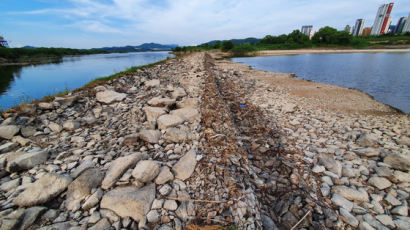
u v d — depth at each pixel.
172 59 23.62
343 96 12.28
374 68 24.31
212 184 3.20
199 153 3.99
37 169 3.48
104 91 7.45
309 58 43.78
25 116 5.28
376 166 4.73
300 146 5.74
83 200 2.78
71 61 54.59
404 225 3.20
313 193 3.90
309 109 9.46
